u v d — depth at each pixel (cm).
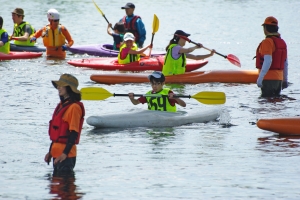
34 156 2334
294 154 2378
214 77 4131
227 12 8656
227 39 6406
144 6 9231
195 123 2934
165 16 8200
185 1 9906
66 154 1997
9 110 3200
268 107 3347
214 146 2502
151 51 5225
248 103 3459
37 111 3184
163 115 2894
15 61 4950
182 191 1936
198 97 2942
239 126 2884
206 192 1925
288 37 6475
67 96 2022
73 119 1998
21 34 5384
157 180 2045
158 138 2631
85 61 4762
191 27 7269
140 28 5303
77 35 6544
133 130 2777
